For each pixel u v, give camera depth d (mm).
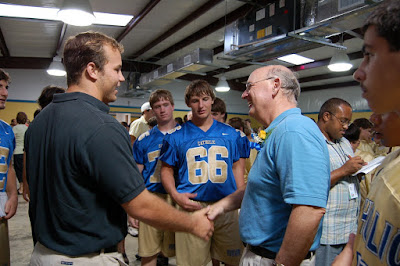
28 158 1054
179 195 1731
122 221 1045
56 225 960
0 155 1779
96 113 963
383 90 513
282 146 973
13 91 8875
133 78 9211
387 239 490
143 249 2094
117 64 1106
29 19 5160
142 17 5336
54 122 979
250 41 3590
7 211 1803
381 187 544
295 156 929
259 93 1174
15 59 8438
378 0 2262
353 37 6270
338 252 1633
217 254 1854
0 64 8305
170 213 1050
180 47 7566
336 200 1593
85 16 3414
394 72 488
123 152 936
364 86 550
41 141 1004
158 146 2199
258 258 1092
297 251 905
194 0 5098
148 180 2191
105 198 980
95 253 990
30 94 9062
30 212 1111
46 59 8688
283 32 3154
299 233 897
